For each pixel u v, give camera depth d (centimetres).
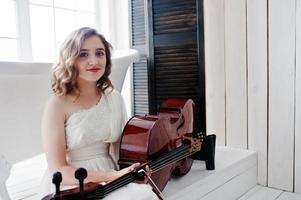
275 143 222
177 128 168
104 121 142
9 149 169
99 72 139
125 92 292
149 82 242
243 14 226
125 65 227
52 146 129
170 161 148
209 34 241
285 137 218
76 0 298
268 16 217
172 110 177
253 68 226
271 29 217
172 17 227
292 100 213
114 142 150
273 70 219
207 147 188
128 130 143
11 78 159
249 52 227
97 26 312
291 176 218
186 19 222
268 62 221
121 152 141
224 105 240
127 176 120
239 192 209
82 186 100
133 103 271
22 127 172
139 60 247
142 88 264
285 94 216
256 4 221
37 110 175
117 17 309
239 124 235
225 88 239
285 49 213
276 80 218
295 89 212
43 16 276
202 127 222
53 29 283
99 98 146
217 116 244
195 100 224
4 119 163
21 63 161
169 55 231
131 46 268
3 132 164
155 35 235
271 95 221
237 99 235
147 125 142
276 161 223
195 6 218
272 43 217
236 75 233
